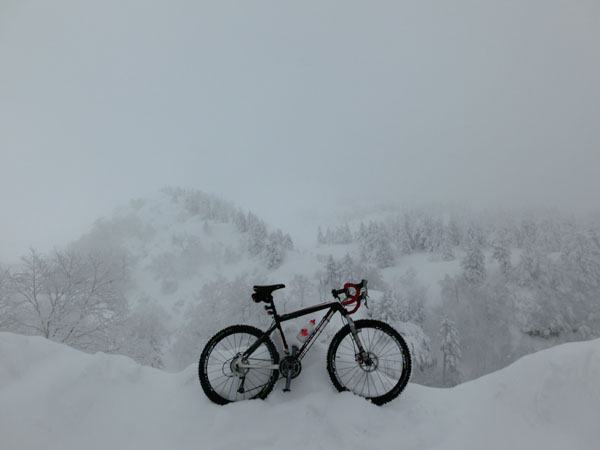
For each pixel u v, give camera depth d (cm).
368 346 301
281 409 265
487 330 5688
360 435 248
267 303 301
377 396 288
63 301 1404
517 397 268
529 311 5556
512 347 5391
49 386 279
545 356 288
